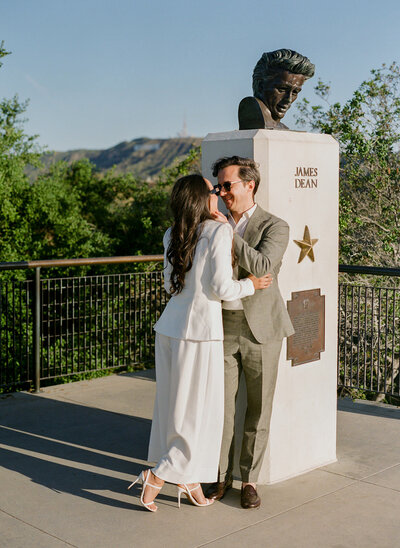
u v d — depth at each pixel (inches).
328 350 150.1
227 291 116.3
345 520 123.9
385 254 521.0
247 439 129.7
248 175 125.3
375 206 534.6
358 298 204.8
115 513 126.2
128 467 149.7
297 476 145.0
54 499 132.3
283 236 125.1
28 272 659.4
